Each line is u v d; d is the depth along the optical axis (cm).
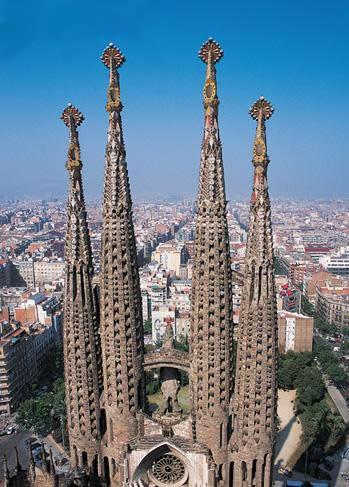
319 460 12169
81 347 6394
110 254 6103
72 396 6600
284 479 11444
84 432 6662
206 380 6216
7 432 13925
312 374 16112
